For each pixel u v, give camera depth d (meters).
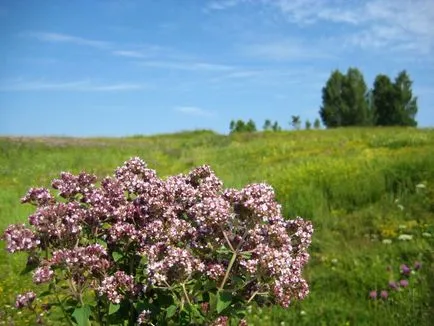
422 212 9.91
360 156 16.92
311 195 11.25
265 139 31.56
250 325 6.49
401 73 72.12
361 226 9.73
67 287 3.26
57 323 5.13
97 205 3.42
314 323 6.45
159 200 3.49
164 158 26.45
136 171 3.77
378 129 32.25
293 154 22.19
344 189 11.38
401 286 7.05
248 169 19.02
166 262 3.09
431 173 11.48
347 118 73.06
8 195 15.34
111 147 31.36
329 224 9.97
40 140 33.56
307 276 7.79
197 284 3.27
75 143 33.06
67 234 3.31
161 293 3.33
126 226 3.33
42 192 3.52
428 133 23.36
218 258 3.50
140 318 3.23
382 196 10.98
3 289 7.42
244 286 3.38
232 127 67.69
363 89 73.38
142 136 49.09
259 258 3.23
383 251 8.30
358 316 6.50
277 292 3.25
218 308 3.14
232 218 3.39
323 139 26.94
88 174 3.66
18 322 6.15
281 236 3.42
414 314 6.31
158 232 3.30
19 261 8.64
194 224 3.59
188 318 3.30
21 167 22.77
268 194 3.42
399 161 12.55
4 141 29.84
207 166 3.92
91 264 3.19
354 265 7.91
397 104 71.88
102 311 3.53
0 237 3.34
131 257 3.51
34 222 3.26
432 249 8.06
